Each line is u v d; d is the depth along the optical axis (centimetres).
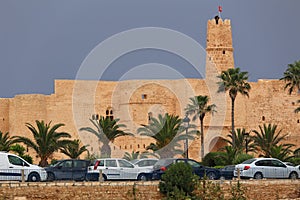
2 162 6122
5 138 9262
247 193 5894
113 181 5975
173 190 5719
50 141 8988
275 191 5984
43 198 5562
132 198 5684
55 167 6388
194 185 5819
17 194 5522
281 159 8800
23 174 5847
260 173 6562
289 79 10238
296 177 6656
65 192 5606
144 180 6297
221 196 5822
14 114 10800
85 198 5628
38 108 10750
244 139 9956
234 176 6506
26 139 8994
